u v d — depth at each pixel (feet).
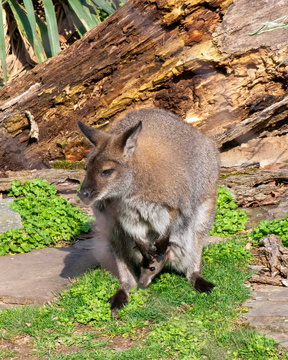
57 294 27.09
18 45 55.36
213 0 43.04
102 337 23.27
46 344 22.75
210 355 20.99
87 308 25.40
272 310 24.22
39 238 35.04
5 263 31.65
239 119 44.80
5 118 46.55
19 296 26.81
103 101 45.83
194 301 25.73
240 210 37.65
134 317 24.63
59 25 57.11
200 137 29.96
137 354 21.29
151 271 27.14
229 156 45.16
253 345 21.04
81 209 40.52
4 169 47.44
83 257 31.96
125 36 44.47
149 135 27.12
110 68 45.24
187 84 44.62
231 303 25.23
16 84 47.06
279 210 37.52
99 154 25.85
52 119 46.75
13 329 24.25
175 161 26.50
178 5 43.19
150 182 25.61
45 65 46.55
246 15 42.75
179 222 26.68
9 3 52.60
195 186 27.86
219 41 43.19
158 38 44.39
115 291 26.86
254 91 44.04
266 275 28.40
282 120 44.42
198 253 28.45
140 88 45.03
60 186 43.34
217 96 44.34
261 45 42.57
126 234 27.50
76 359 21.33
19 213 38.22
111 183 25.81
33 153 47.29
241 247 31.45
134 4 44.01
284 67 42.65
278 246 29.96
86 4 54.19
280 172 40.68
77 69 45.75
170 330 22.97
